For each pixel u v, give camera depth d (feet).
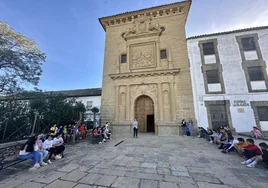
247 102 41.93
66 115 39.75
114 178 13.41
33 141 17.06
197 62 48.88
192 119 41.88
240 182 12.51
